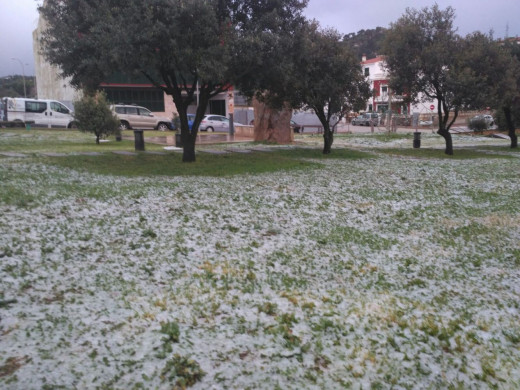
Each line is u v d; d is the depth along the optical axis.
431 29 17.97
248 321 3.76
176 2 10.59
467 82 16.73
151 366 2.99
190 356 3.14
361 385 2.97
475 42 17.58
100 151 16.52
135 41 10.52
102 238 5.76
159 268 4.88
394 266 5.47
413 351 3.45
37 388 2.68
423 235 6.91
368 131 36.31
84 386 2.74
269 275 4.89
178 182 10.28
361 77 17.45
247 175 12.02
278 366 3.10
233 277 4.75
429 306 4.36
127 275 4.62
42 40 12.41
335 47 16.34
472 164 16.31
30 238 5.47
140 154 15.88
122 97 42.41
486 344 3.67
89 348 3.16
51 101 28.98
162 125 32.28
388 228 7.24
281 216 7.60
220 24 11.73
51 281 4.32
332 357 3.28
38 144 18.95
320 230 6.89
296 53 13.52
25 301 3.85
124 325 3.54
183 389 2.78
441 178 12.80
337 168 14.16
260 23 12.37
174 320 3.69
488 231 7.23
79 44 11.55
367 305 4.26
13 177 9.81
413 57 18.03
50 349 3.11
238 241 6.07
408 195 10.05
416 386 3.02
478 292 4.81
